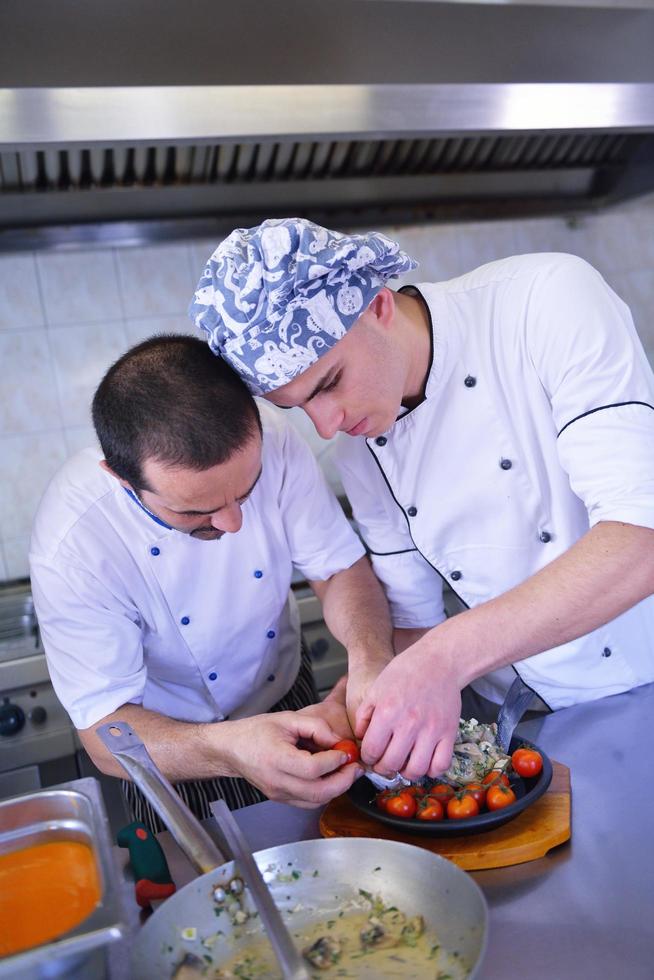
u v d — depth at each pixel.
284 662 1.48
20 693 1.89
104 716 1.12
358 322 1.03
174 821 0.83
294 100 1.67
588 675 1.26
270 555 1.31
